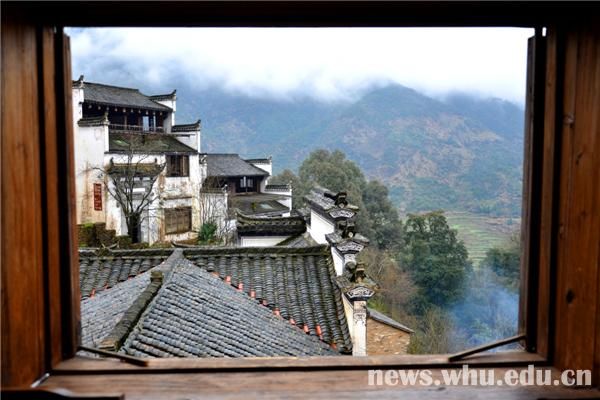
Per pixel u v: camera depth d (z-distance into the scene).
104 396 1.35
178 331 5.18
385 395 1.60
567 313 1.63
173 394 1.58
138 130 21.73
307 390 1.63
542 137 1.74
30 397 1.33
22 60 1.44
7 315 1.37
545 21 1.65
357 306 6.28
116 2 1.48
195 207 22.44
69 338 1.75
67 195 1.69
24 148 1.45
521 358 1.77
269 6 1.51
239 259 7.97
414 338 16.64
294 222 11.13
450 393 1.61
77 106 18.19
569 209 1.61
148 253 8.22
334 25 1.65
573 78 1.59
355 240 7.04
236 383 1.67
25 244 1.46
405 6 1.53
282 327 6.38
